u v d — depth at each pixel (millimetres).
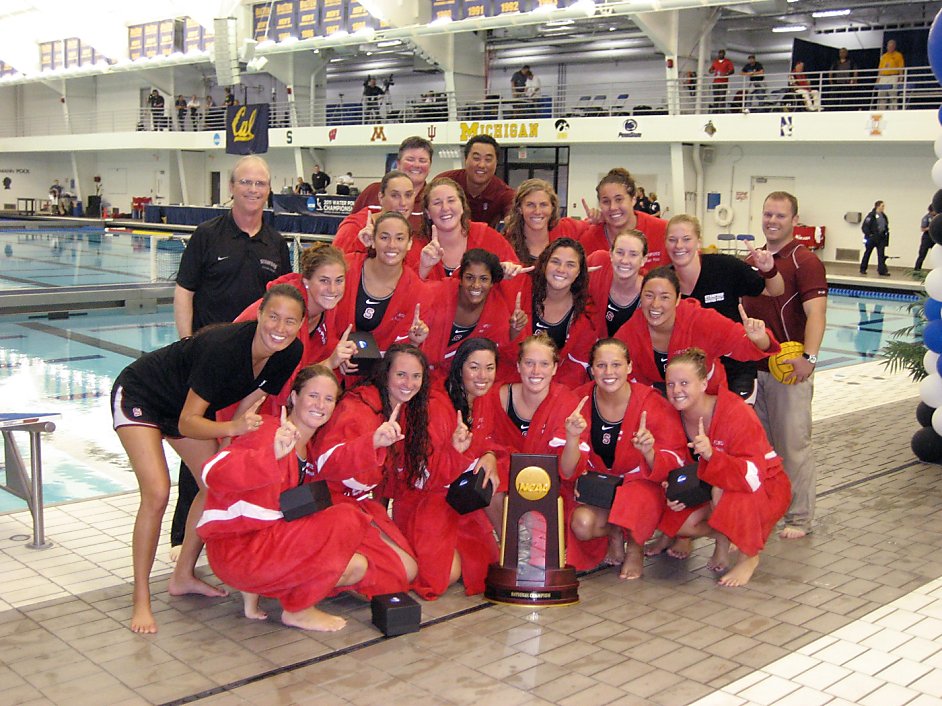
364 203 5398
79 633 3303
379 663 3092
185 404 3312
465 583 3785
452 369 3838
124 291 13805
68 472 5961
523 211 4539
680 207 20656
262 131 22609
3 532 4469
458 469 3768
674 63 19875
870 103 18109
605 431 4055
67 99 37062
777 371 4402
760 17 21125
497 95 25188
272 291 3211
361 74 30047
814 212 19516
